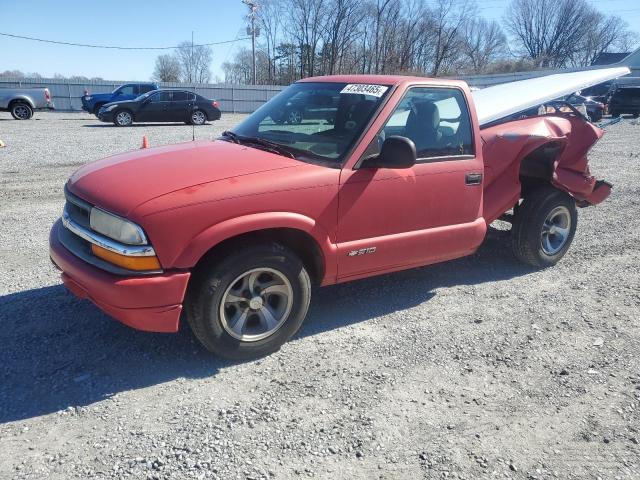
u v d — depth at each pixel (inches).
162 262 127.6
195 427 119.5
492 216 202.8
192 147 168.4
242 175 139.8
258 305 144.6
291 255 145.9
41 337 154.3
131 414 123.1
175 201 127.8
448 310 184.9
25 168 439.2
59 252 143.5
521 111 227.1
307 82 192.9
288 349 154.9
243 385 136.3
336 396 133.0
